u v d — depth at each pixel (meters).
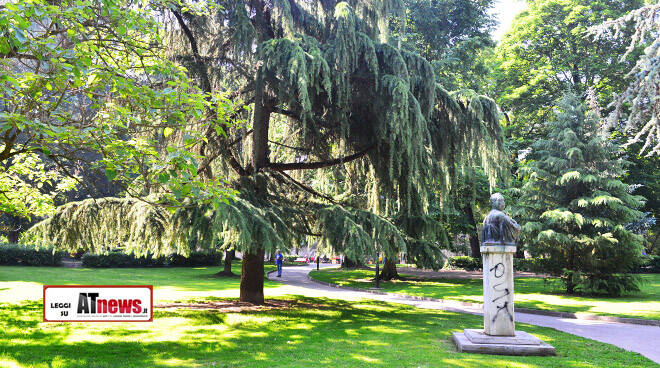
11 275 24.20
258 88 11.54
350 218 11.51
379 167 14.07
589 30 7.65
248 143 14.46
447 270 36.66
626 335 10.92
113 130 7.22
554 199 21.33
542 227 20.69
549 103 32.41
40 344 8.12
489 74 33.41
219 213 9.27
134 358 7.25
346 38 11.40
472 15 29.00
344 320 11.87
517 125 33.78
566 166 20.80
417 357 7.59
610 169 20.58
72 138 6.73
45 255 33.12
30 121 5.77
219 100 8.41
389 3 13.15
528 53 33.66
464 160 13.70
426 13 27.70
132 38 8.84
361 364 7.05
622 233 19.06
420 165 12.93
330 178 17.83
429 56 28.72
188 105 8.20
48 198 13.15
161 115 7.68
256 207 11.58
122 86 7.25
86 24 7.66
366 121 13.56
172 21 11.88
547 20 32.78
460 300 17.77
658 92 6.71
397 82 11.21
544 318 14.16
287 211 12.54
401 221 13.75
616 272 19.45
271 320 11.41
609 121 7.31
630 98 7.04
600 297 19.16
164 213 10.99
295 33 12.20
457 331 10.43
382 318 12.41
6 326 9.80
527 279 27.94
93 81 7.30
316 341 8.94
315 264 55.53
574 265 20.06
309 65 10.87
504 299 8.63
